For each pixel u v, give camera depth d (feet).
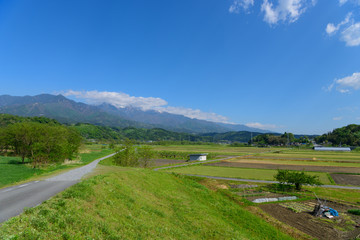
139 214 57.06
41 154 165.07
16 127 203.51
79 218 41.37
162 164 312.29
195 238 56.49
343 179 196.03
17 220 34.63
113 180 75.61
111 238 39.55
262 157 408.67
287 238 74.95
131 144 224.53
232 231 68.44
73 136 275.39
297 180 154.20
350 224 90.84
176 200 85.97
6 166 158.51
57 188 65.10
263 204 118.21
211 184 160.35
